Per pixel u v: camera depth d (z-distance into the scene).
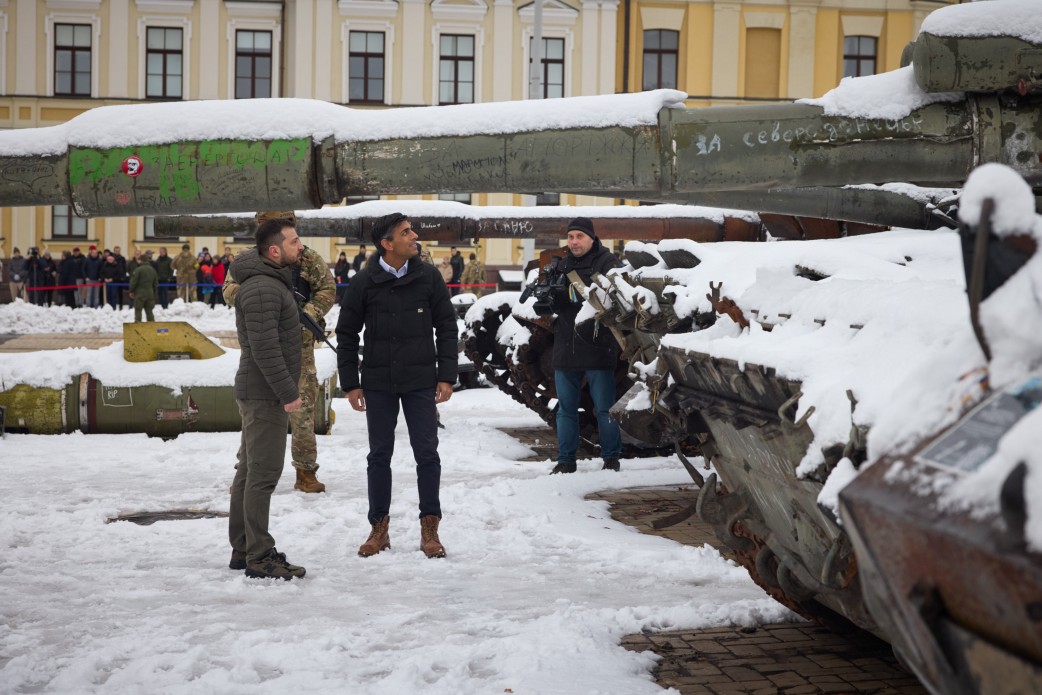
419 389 5.95
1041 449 1.66
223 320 26.77
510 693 3.79
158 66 35.53
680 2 35.84
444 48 35.75
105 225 35.78
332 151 4.04
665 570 5.55
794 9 35.91
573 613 4.72
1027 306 1.95
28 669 4.01
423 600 5.04
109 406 10.20
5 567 5.59
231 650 4.27
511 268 35.88
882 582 1.99
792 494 3.53
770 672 4.11
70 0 35.03
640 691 3.84
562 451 8.40
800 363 3.11
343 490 7.72
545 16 35.66
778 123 4.06
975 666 1.82
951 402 2.06
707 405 3.94
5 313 26.59
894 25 36.25
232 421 10.30
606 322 6.26
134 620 4.70
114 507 7.14
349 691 3.82
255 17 35.50
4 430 10.17
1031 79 3.90
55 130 4.11
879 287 3.24
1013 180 1.94
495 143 4.04
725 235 10.46
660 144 4.02
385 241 5.92
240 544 5.59
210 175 4.04
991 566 1.67
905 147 4.07
